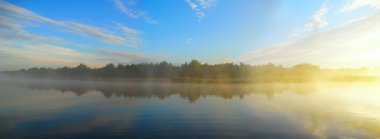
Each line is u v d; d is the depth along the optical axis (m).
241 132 23.56
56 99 52.34
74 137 21.73
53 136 22.22
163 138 21.73
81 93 69.25
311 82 120.81
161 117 30.91
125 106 40.78
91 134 22.72
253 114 33.12
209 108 39.06
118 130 24.03
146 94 67.00
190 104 44.19
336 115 32.56
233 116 31.23
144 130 24.14
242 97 58.19
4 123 26.67
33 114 32.19
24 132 23.20
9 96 58.28
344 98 54.94
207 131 23.97
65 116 30.94
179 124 26.56
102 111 35.59
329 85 109.69
